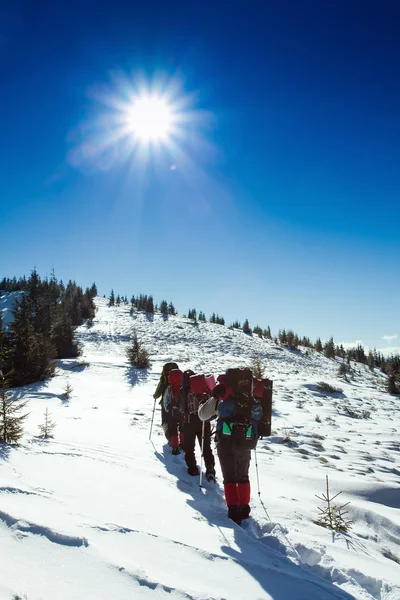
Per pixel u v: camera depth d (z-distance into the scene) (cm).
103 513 346
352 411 1359
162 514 374
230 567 285
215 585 259
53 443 597
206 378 544
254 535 374
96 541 284
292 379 2041
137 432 796
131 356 2169
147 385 1675
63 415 995
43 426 737
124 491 418
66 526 295
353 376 3191
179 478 514
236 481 419
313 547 350
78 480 428
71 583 231
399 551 414
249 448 420
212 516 399
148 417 1014
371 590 305
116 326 4384
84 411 1087
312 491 553
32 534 276
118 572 247
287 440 849
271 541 355
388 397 1886
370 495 553
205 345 3781
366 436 976
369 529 459
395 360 2153
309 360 3966
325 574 312
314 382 1916
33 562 246
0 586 219
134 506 380
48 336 2359
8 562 243
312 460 714
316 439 900
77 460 505
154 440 725
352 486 568
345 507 497
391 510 507
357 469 676
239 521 398
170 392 650
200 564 282
